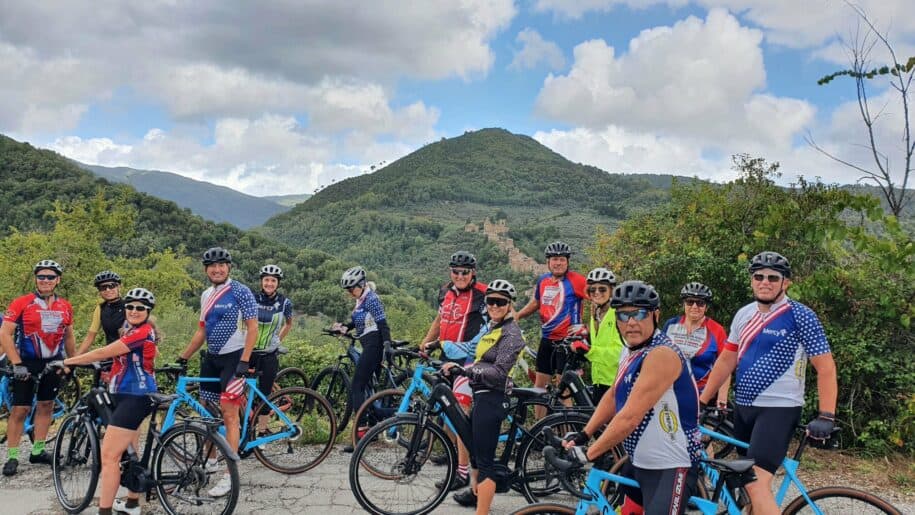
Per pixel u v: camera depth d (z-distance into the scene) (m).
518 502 4.89
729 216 7.89
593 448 2.88
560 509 3.19
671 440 2.82
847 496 3.51
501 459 4.58
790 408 3.65
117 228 23.31
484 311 5.48
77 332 11.09
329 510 4.64
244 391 5.53
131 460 4.41
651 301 2.80
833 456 6.23
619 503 3.30
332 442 5.72
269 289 5.92
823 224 6.73
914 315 6.51
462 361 5.34
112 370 4.39
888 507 3.40
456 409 4.48
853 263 7.34
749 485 3.54
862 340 6.58
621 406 2.94
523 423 4.79
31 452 5.71
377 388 6.51
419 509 4.60
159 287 21.44
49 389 5.56
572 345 5.33
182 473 4.47
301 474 5.46
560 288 6.18
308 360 9.18
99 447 4.50
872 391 6.58
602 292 5.32
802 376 3.70
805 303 7.06
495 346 4.24
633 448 2.91
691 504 3.12
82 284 18.67
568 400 5.37
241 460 5.79
